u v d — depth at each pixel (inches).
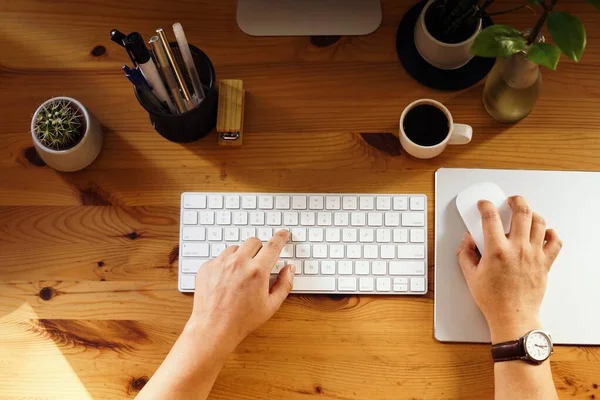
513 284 33.5
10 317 36.6
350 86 38.9
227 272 34.2
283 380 35.6
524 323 33.0
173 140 38.4
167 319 36.5
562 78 38.4
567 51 29.1
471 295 35.8
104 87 39.4
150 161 38.4
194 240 36.6
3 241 37.5
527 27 38.8
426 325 35.9
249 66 39.3
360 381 35.5
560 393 35.0
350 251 36.2
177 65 33.4
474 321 35.5
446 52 36.5
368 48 39.2
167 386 32.2
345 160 38.0
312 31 39.3
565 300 35.5
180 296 36.8
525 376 32.3
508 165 37.6
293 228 36.5
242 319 33.5
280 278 35.0
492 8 39.3
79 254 37.4
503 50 30.5
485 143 37.9
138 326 36.4
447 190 37.0
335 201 36.7
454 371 35.4
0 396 35.7
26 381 35.9
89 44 39.8
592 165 37.5
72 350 36.3
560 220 36.4
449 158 37.8
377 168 37.9
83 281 37.0
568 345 35.4
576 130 37.9
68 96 39.3
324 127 38.5
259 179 37.9
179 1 40.1
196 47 37.2
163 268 37.1
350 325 36.0
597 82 38.3
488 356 35.4
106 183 38.2
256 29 39.4
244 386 35.6
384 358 35.6
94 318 36.6
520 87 34.6
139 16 40.0
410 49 38.8
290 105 38.8
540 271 33.9
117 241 37.5
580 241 36.1
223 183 38.0
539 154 37.7
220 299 33.7
